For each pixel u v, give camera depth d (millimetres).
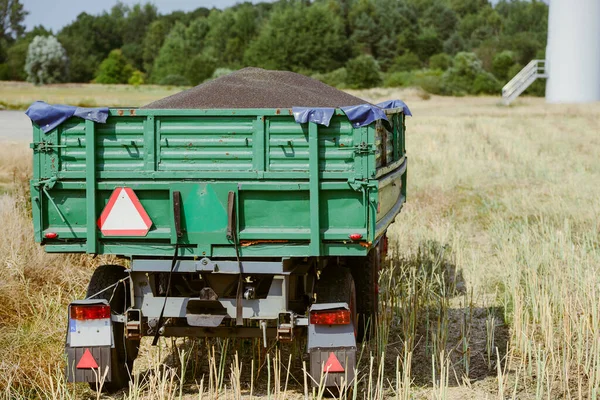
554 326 7930
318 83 8969
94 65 118562
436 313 8617
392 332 8062
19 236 9430
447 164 20188
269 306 6055
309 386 6551
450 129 31188
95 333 6105
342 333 5930
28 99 53562
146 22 155750
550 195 15945
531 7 135250
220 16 126688
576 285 8570
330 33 105812
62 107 5973
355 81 86625
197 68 99250
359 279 7574
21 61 111250
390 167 6887
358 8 131125
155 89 87375
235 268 5969
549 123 35688
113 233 6043
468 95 77438
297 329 6246
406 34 122062
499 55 96438
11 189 13500
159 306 6121
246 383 6664
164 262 6027
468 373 6898
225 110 5930
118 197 6012
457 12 160250
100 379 6094
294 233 5934
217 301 6043
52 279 8953
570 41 54812
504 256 10523
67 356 6098
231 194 5918
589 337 7480
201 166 6000
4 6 146375
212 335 6195
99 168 6031
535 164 20438
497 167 20219
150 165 6020
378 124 6266
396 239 11633
